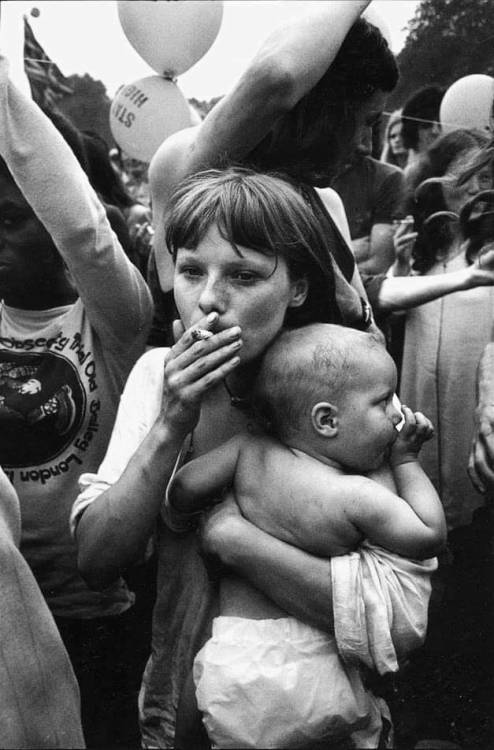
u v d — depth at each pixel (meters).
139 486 1.22
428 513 1.22
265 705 1.18
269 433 1.29
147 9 2.69
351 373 1.21
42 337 1.76
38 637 1.29
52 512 1.72
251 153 1.47
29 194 1.54
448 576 1.80
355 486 1.20
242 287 1.22
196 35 2.70
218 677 1.20
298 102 1.43
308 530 1.20
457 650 1.69
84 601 1.73
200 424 1.34
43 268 1.75
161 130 2.83
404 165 2.37
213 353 1.18
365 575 1.20
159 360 1.40
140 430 1.36
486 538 1.84
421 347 2.14
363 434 1.21
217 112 1.41
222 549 1.23
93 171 2.70
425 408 2.12
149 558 1.68
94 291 1.59
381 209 2.31
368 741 1.26
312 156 1.48
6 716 1.24
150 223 2.81
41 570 1.74
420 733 1.60
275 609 1.24
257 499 1.24
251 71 1.35
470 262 2.07
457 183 2.13
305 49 1.33
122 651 1.71
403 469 1.27
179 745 1.33
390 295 2.11
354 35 1.44
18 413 1.69
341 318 1.39
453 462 2.07
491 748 1.58
